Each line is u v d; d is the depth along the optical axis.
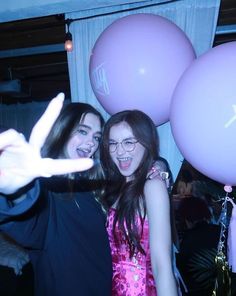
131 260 1.15
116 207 1.23
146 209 1.13
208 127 1.21
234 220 1.48
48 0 2.11
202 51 2.05
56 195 1.13
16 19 2.34
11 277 2.83
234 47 1.29
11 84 4.13
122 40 1.59
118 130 1.25
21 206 0.65
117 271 1.18
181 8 2.07
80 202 1.19
